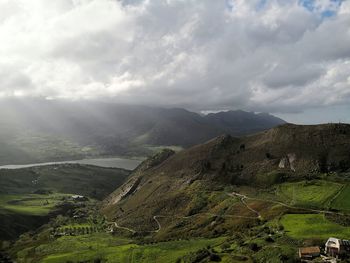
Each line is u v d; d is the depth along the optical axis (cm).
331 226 14388
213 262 13312
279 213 18212
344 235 13000
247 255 12988
